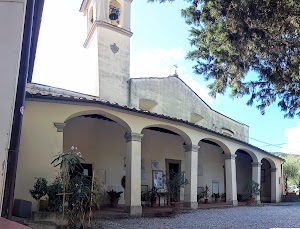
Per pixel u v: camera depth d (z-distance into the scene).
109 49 18.28
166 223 10.29
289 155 38.03
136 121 12.50
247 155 23.44
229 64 7.48
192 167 14.62
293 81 7.76
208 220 11.24
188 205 14.44
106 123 15.06
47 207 8.73
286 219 11.93
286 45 6.82
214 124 23.11
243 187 22.19
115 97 17.67
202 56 7.79
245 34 6.50
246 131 26.22
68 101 10.65
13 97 3.90
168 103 19.92
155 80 19.55
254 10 6.10
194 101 21.78
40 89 14.51
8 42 3.98
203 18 6.79
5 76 3.91
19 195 9.45
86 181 8.27
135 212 11.76
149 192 15.93
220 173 20.72
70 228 7.70
